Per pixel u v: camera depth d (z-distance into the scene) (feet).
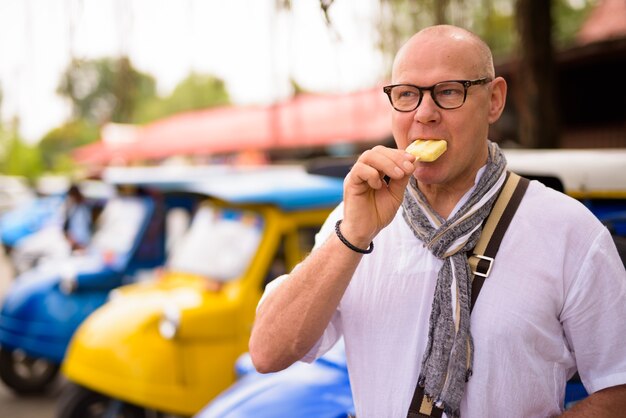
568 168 8.68
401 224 5.71
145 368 13.87
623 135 33.78
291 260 15.35
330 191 16.01
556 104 18.16
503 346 5.17
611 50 30.94
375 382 5.57
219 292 14.84
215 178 21.31
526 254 5.29
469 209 5.43
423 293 5.47
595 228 5.36
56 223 33.37
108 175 25.04
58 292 19.90
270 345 5.57
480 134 5.50
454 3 11.55
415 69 5.48
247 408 9.35
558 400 5.46
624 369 5.22
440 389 5.20
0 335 20.12
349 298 5.73
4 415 20.18
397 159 5.08
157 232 21.50
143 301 15.19
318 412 8.96
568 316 5.31
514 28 18.34
